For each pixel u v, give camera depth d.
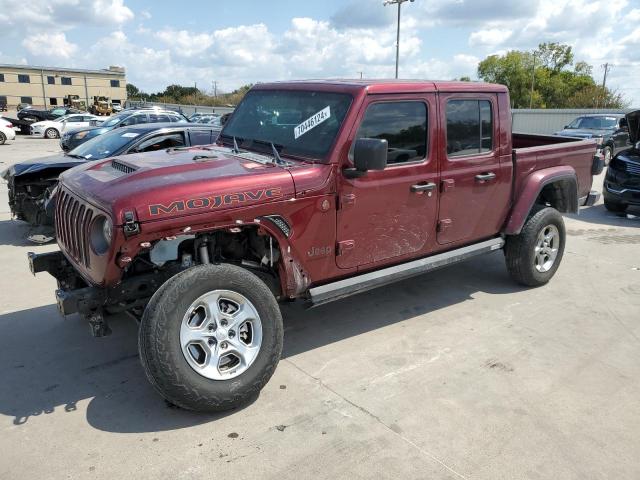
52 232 7.21
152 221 3.07
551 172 5.36
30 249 7.02
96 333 3.40
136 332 4.52
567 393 3.62
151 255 3.33
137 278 3.45
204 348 3.21
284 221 3.57
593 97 58.34
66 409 3.39
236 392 3.24
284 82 4.56
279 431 3.17
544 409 3.43
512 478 2.80
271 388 3.65
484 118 4.72
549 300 5.33
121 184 3.29
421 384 3.72
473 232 4.88
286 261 3.65
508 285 5.75
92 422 3.25
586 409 3.44
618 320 4.85
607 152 18.14
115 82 92.75
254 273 3.78
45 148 23.02
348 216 3.88
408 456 2.96
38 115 34.34
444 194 4.45
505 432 3.19
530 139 6.80
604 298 5.40
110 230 3.06
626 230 8.52
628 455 2.99
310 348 4.26
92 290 3.34
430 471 2.84
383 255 4.21
